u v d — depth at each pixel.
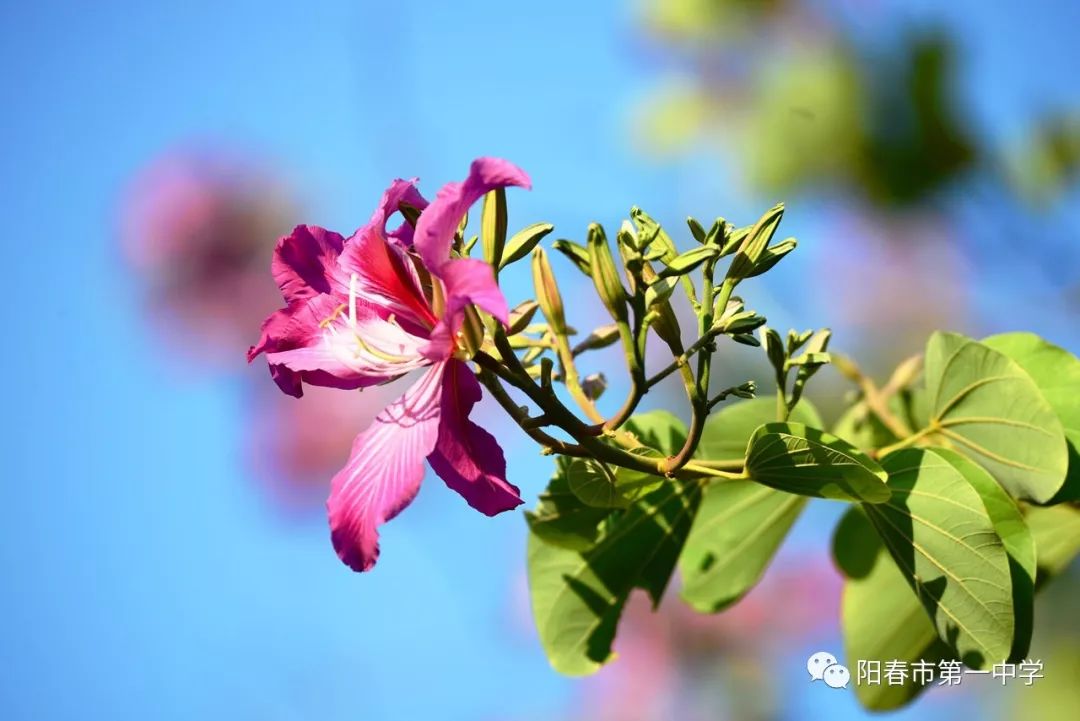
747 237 0.66
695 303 0.66
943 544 0.70
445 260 0.64
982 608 0.70
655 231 0.65
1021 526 0.71
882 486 0.67
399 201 0.68
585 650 0.78
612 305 0.65
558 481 0.74
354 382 0.69
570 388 0.70
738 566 0.82
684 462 0.66
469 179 0.64
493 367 0.66
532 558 0.78
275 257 0.70
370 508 0.66
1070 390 0.73
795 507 0.81
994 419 0.73
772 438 0.67
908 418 0.81
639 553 0.77
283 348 0.70
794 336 0.69
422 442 0.66
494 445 0.67
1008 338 0.75
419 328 0.70
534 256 0.70
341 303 0.70
